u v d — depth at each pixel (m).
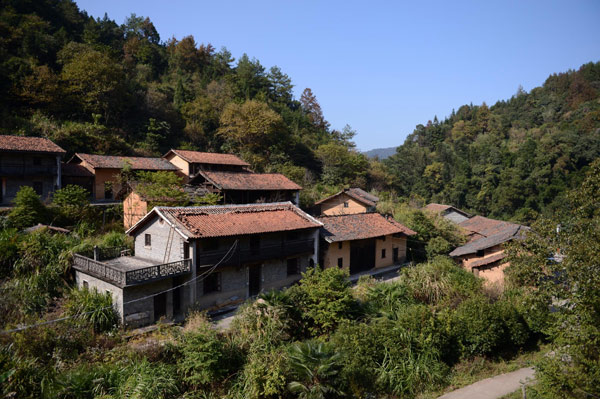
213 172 35.53
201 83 72.62
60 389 11.76
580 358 10.70
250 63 79.19
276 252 22.52
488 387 13.96
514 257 14.12
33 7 56.91
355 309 17.80
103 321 16.16
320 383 12.61
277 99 81.81
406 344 15.24
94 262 17.84
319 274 18.31
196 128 56.44
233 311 19.92
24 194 22.92
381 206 44.38
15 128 38.38
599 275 10.70
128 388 11.88
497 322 16.31
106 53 55.16
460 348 16.08
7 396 11.30
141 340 15.52
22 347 13.11
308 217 25.22
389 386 13.84
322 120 89.69
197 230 19.19
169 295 18.44
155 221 20.77
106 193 34.31
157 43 87.31
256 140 56.00
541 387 12.00
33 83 42.56
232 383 13.48
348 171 60.81
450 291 19.58
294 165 56.59
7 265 18.19
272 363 13.14
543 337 17.78
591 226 12.59
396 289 19.30
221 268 20.02
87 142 41.28
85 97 47.38
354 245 28.11
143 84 61.19
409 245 33.06
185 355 13.76
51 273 18.23
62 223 24.50
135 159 37.00
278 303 16.47
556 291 12.26
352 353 14.48
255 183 36.12
